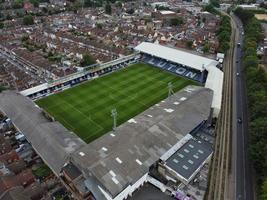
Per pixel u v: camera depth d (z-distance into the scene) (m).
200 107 78.50
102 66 113.31
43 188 56.06
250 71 102.56
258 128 65.94
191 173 57.56
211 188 59.50
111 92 98.38
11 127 77.94
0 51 147.38
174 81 108.06
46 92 95.88
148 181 58.31
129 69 118.56
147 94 97.38
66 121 80.75
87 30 176.00
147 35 167.00
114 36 164.12
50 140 64.94
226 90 103.00
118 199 52.50
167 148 62.88
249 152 65.31
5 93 88.38
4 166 60.44
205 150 63.88
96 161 56.75
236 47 150.50
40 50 144.12
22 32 173.75
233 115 87.31
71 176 55.91
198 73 111.56
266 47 142.25
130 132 66.19
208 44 143.50
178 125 70.19
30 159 66.06
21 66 125.81
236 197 57.78
